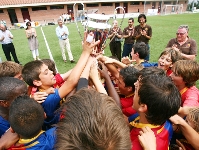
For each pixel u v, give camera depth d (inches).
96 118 21.7
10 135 39.4
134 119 49.3
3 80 49.1
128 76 58.2
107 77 61.6
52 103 47.4
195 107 52.6
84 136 20.6
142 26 204.4
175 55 91.4
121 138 21.5
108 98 25.8
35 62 55.1
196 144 43.6
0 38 240.1
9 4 995.9
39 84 53.9
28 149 36.7
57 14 1165.7
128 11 1402.6
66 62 261.3
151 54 285.7
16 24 911.0
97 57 56.9
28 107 36.2
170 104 35.6
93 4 1235.9
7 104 47.7
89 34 47.3
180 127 45.2
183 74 66.0
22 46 399.2
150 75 40.4
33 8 1095.6
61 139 21.7
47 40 451.5
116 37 225.1
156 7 1546.5
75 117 22.3
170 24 651.5
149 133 36.0
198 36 402.6
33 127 36.0
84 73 48.8
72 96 26.4
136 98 41.9
